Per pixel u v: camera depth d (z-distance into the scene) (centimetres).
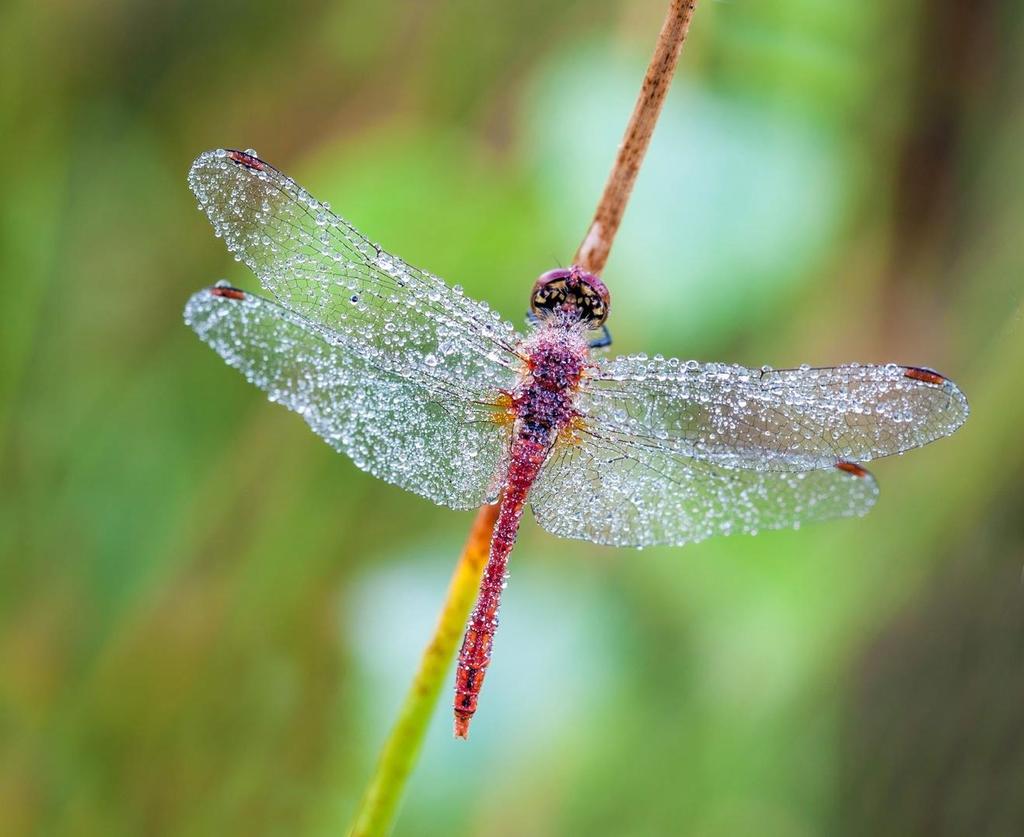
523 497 32
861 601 33
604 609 34
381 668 34
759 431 32
